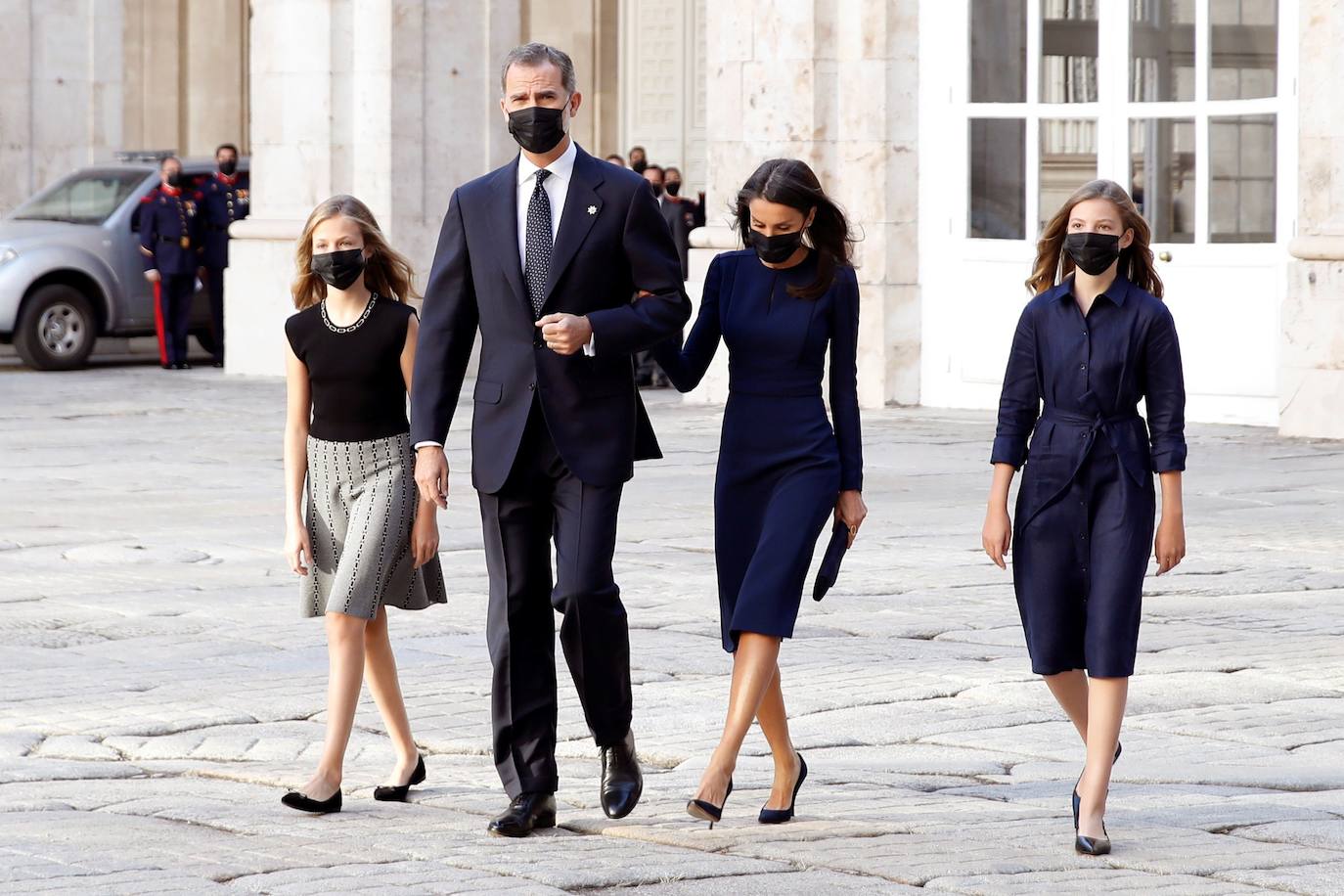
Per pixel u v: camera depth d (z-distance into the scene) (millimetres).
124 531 32594
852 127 52281
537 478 15906
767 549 15695
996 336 51250
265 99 62625
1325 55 44312
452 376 16141
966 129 51312
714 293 16438
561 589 15727
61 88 75562
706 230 54156
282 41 62094
